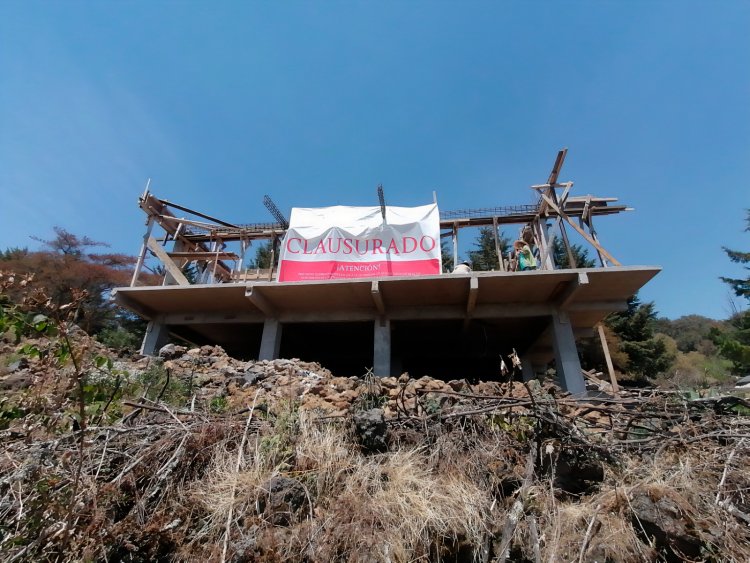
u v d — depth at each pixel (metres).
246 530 2.13
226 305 8.55
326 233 9.09
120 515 2.26
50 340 2.70
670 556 2.06
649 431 3.02
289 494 2.29
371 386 3.95
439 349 10.89
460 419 2.94
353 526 2.12
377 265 8.76
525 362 10.74
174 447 2.60
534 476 2.56
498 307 8.16
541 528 2.21
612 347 18.53
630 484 2.43
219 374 5.22
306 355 11.42
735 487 2.31
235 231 11.12
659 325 37.62
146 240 9.23
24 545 1.92
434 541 2.15
